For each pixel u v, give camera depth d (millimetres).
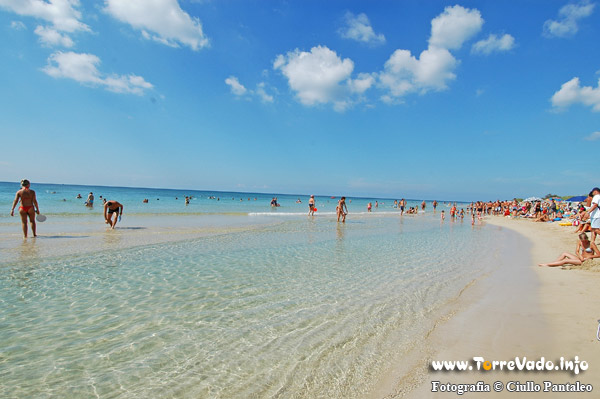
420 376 3350
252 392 3020
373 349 3934
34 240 11461
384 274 7777
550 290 6531
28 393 2938
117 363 3504
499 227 25188
